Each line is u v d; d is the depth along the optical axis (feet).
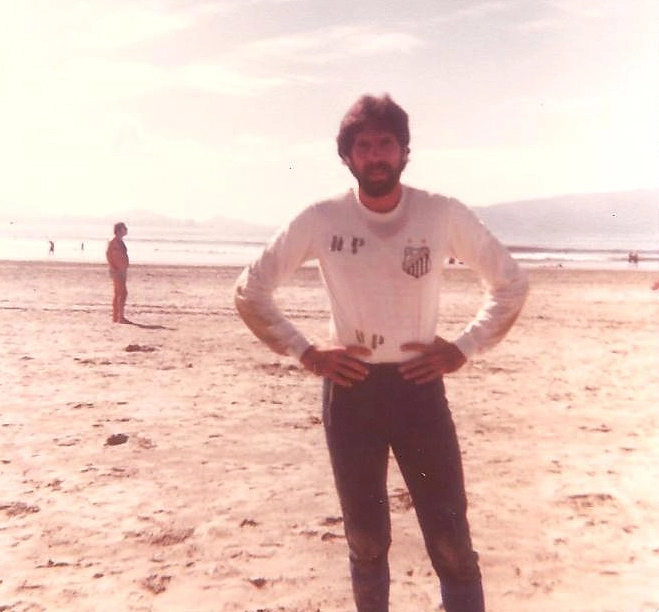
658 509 14.58
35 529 13.57
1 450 18.40
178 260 154.10
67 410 22.52
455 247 8.21
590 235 610.65
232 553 12.66
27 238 378.94
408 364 7.92
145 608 10.79
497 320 8.08
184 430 20.40
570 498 15.24
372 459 8.15
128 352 33.47
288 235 8.17
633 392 25.68
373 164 7.58
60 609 10.73
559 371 29.84
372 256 7.82
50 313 49.16
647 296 73.20
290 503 14.99
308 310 51.31
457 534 8.20
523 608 10.82
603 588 11.43
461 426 21.02
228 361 31.32
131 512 14.43
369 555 8.48
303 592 11.32
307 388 26.12
